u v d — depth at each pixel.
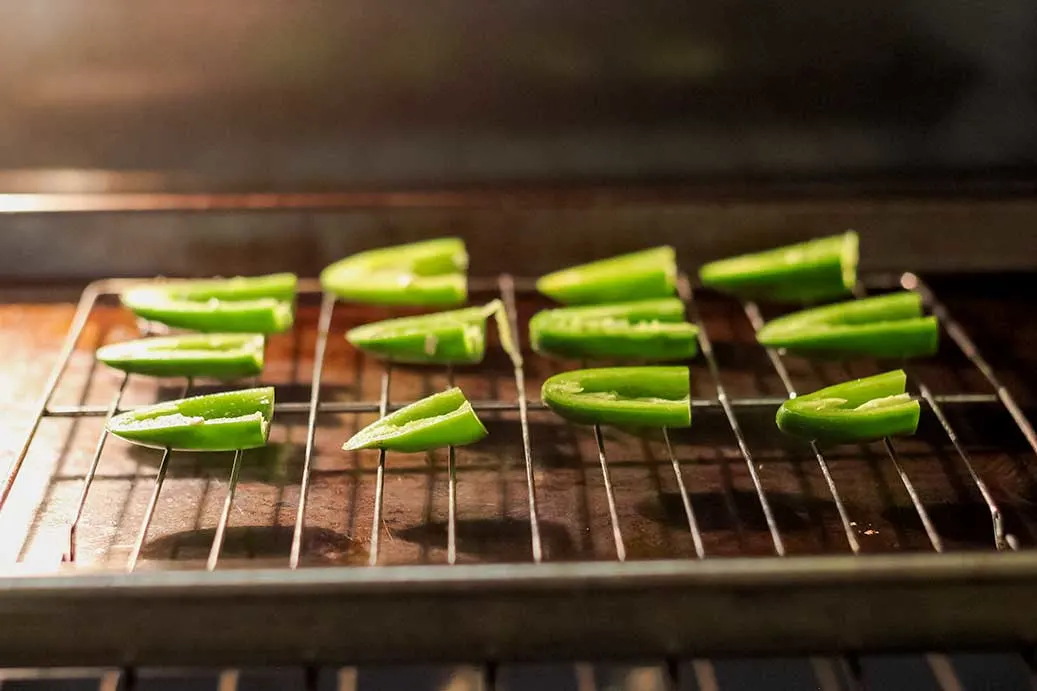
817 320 0.67
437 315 0.67
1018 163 0.72
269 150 0.71
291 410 0.64
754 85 0.70
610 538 0.59
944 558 0.54
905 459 0.63
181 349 0.65
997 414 0.65
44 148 0.70
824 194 0.72
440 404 0.62
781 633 0.54
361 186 0.72
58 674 0.55
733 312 0.71
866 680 0.56
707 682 0.56
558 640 0.54
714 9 0.69
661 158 0.72
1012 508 0.60
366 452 0.63
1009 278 0.72
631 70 0.70
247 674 0.56
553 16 0.69
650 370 0.63
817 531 0.60
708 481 0.62
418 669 0.56
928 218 0.71
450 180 0.72
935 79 0.70
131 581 0.53
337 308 0.71
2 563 0.58
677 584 0.53
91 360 0.67
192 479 0.61
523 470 0.62
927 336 0.66
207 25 0.68
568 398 0.63
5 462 0.62
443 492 0.61
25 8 0.67
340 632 0.54
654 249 0.71
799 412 0.62
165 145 0.71
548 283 0.70
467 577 0.53
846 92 0.71
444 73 0.70
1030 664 0.56
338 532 0.59
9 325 0.69
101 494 0.61
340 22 0.68
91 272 0.71
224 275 0.72
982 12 0.68
